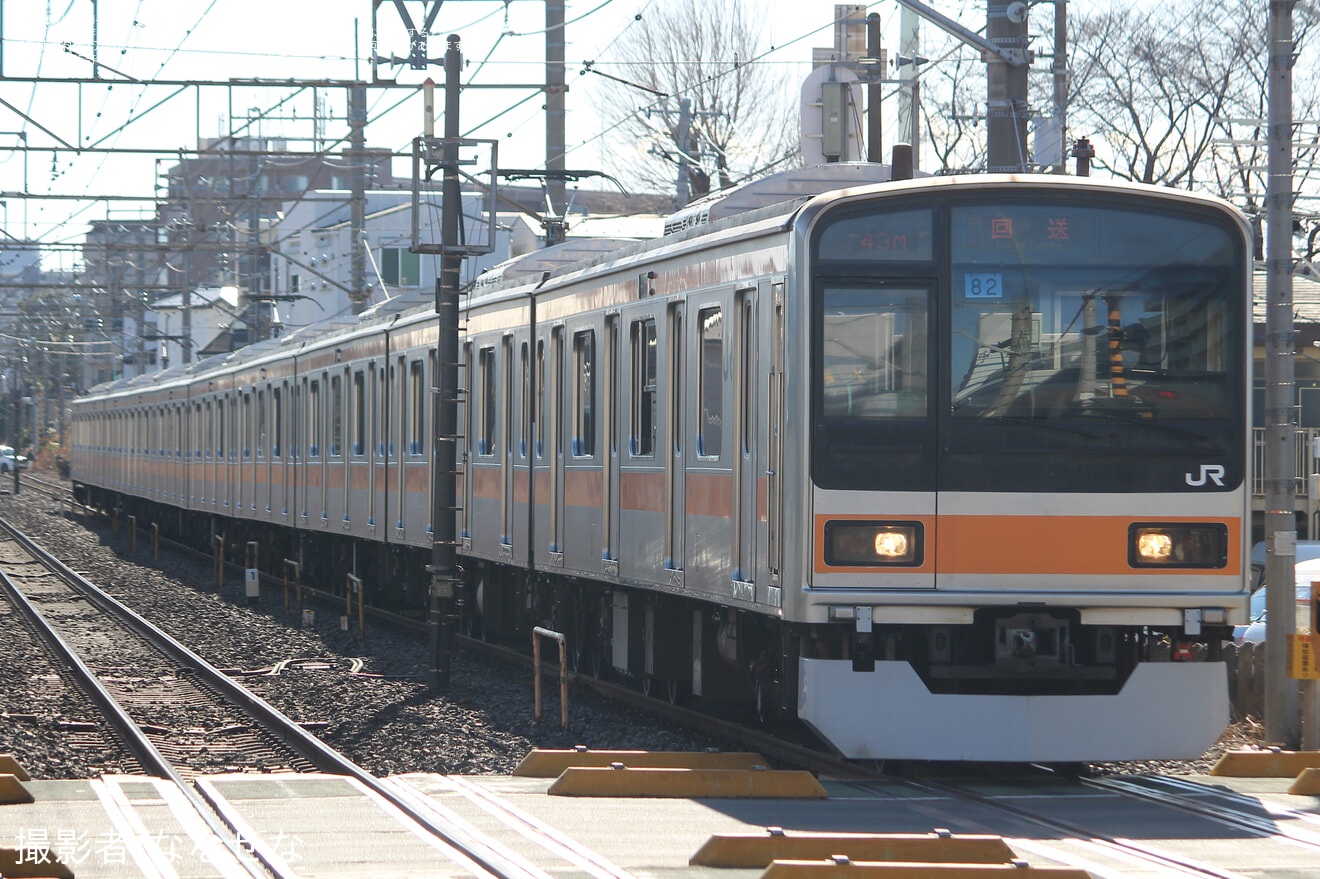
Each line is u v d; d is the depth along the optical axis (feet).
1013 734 56.70
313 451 147.74
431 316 111.75
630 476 76.79
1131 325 58.70
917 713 57.11
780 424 59.00
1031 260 58.44
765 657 65.92
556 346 88.53
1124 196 58.80
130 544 233.96
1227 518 58.65
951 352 57.93
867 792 56.80
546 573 94.84
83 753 72.28
